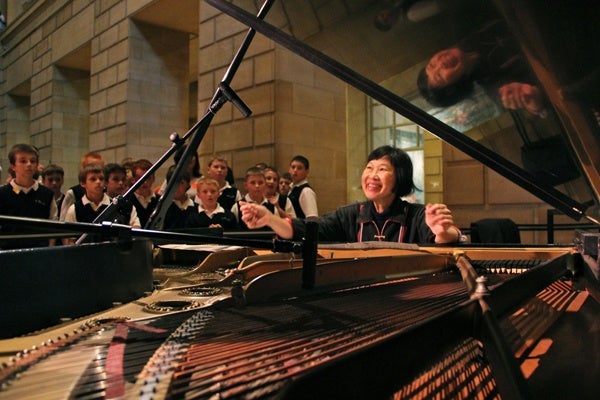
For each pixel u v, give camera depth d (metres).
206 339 1.08
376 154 2.47
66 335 1.08
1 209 3.86
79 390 0.77
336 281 1.68
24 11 13.70
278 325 1.20
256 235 2.78
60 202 4.85
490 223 3.30
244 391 0.77
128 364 0.90
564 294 1.63
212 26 7.82
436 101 1.92
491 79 1.60
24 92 15.43
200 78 8.05
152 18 9.55
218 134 7.75
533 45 1.34
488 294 1.09
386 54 2.16
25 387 0.78
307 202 4.90
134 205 3.88
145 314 1.29
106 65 10.30
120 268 1.39
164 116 10.00
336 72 1.98
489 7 1.39
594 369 0.98
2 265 1.07
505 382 0.73
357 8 2.10
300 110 7.20
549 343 1.15
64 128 13.00
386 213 2.53
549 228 3.66
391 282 1.84
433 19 1.67
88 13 10.97
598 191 1.55
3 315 1.07
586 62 1.27
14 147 3.96
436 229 2.19
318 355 0.96
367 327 1.18
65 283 1.21
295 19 2.77
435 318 0.82
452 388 0.94
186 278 1.85
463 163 5.94
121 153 9.80
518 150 1.75
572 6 1.17
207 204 4.10
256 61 7.22
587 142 1.42
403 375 0.74
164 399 0.74
